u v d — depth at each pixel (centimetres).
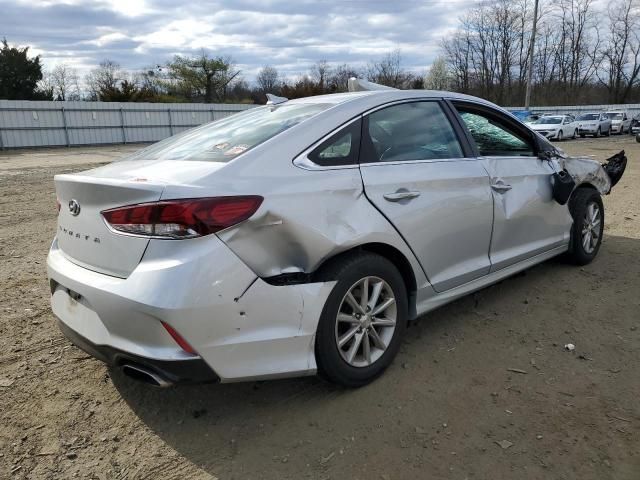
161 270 227
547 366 314
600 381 296
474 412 271
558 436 251
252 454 246
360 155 294
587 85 6169
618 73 6094
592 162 494
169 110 3516
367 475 230
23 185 1251
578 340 345
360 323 287
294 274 259
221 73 5869
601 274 466
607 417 264
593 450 241
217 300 232
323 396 290
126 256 239
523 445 245
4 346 355
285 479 229
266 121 313
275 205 248
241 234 238
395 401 283
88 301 251
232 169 251
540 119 3128
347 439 254
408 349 340
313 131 283
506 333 358
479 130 380
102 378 315
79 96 5903
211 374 237
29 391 301
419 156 325
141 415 279
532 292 429
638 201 831
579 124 3272
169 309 223
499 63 5675
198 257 228
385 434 256
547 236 431
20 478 233
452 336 356
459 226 337
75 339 267
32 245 634
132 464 242
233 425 268
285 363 256
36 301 438
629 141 2877
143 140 3444
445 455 240
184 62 5797
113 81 5222
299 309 256
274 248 250
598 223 501
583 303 404
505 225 377
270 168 259
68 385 307
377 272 289
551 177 426
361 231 277
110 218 243
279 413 277
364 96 320
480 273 363
